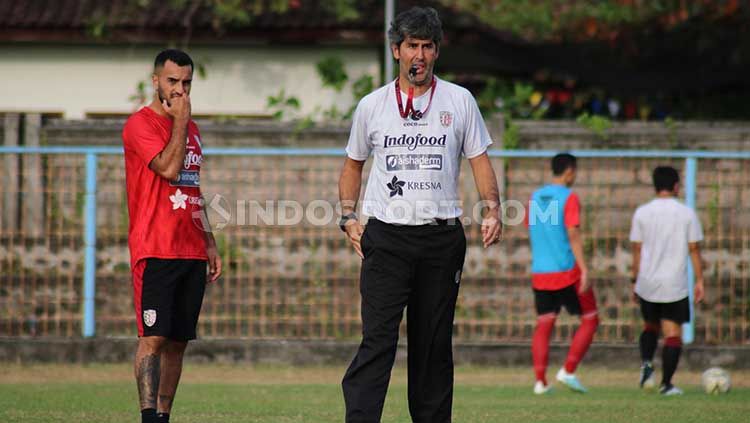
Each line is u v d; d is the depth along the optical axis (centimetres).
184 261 2656
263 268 4966
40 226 4969
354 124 2462
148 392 2575
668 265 4075
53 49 6656
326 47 6625
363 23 6462
